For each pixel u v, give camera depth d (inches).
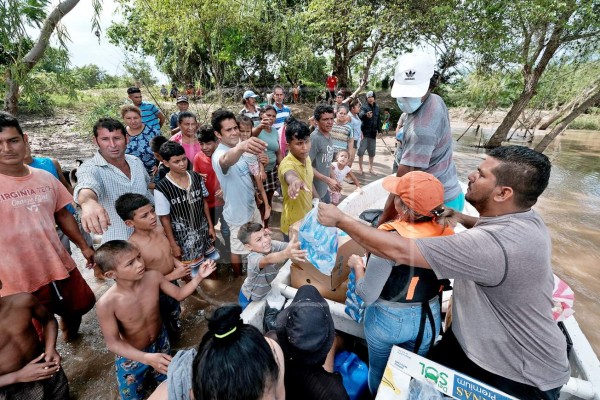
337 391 44.4
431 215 44.8
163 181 72.9
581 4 131.6
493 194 43.9
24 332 62.1
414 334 53.4
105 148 77.6
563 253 142.1
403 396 48.9
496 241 40.3
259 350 32.7
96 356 83.8
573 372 60.5
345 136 132.3
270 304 63.4
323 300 48.5
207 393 31.5
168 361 59.8
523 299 42.9
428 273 50.4
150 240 71.1
